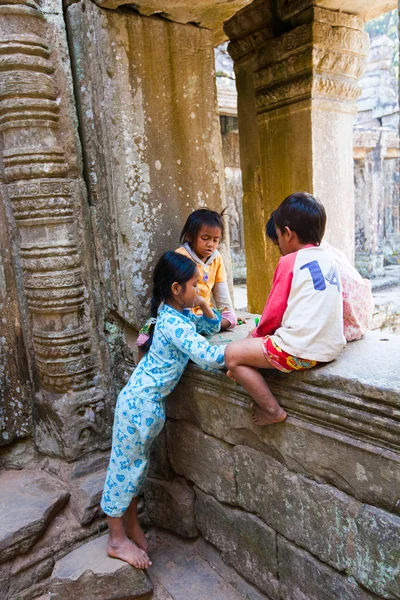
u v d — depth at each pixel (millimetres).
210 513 2021
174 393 2053
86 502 2152
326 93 3178
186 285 1762
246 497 1786
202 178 2277
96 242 2260
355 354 1483
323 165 3287
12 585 1945
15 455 2422
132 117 2023
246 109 3732
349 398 1300
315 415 1413
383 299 6367
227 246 2521
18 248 2246
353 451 1330
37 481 2309
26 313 2318
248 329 2125
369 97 10156
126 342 2316
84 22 1997
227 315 2135
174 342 1726
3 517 2023
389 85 10102
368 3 2926
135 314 2154
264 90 3416
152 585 1916
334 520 1425
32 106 2025
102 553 1915
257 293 4102
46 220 2119
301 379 1434
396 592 1279
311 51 2977
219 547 1997
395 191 9797
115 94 1973
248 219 4027
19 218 2158
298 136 3277
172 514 2199
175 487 2193
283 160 3453
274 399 1498
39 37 2008
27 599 1974
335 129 3312
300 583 1621
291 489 1564
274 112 3412
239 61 3617
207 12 2053
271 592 1763
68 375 2266
